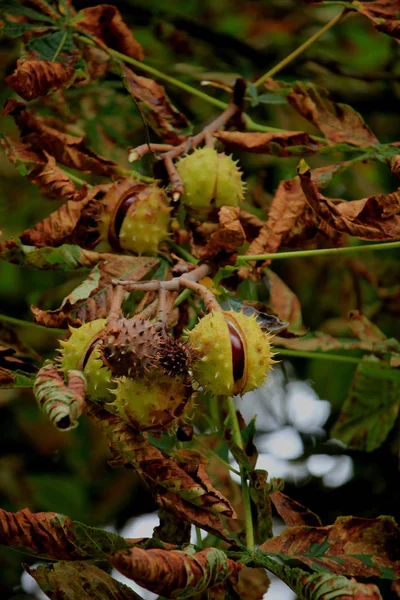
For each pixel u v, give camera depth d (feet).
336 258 6.24
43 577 4.97
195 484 5.00
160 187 5.37
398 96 6.32
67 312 5.14
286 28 6.53
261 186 6.08
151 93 5.59
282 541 5.03
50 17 5.60
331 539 5.01
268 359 5.00
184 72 6.20
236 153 6.15
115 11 5.66
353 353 5.79
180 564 4.75
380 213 5.19
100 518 6.23
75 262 5.25
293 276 6.29
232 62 6.27
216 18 6.53
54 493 6.20
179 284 4.98
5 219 6.30
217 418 5.63
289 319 5.70
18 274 6.31
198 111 6.24
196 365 4.95
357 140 5.60
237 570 4.87
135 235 5.29
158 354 4.87
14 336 5.48
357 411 5.91
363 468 6.24
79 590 4.96
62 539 4.88
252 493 5.22
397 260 6.26
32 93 5.41
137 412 4.91
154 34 6.23
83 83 5.66
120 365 4.85
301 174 5.11
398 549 4.99
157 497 5.03
